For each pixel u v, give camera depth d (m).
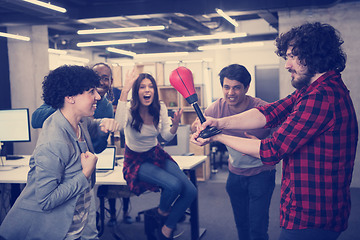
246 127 1.50
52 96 1.45
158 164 2.60
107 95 3.07
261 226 2.33
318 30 1.24
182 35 9.48
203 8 5.92
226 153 8.81
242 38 10.91
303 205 1.27
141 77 2.54
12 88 7.07
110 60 14.12
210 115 2.53
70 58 10.70
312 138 1.25
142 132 2.54
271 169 2.33
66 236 1.46
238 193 2.43
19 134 3.61
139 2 6.09
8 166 3.39
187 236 3.53
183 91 1.40
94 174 1.73
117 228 3.73
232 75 2.26
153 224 3.05
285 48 1.32
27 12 5.92
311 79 1.30
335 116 1.22
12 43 7.05
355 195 4.99
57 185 1.38
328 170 1.25
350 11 5.57
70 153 1.42
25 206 1.41
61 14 6.03
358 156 5.46
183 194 2.59
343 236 3.41
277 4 5.68
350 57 5.56
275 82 11.54
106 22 7.63
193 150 5.98
